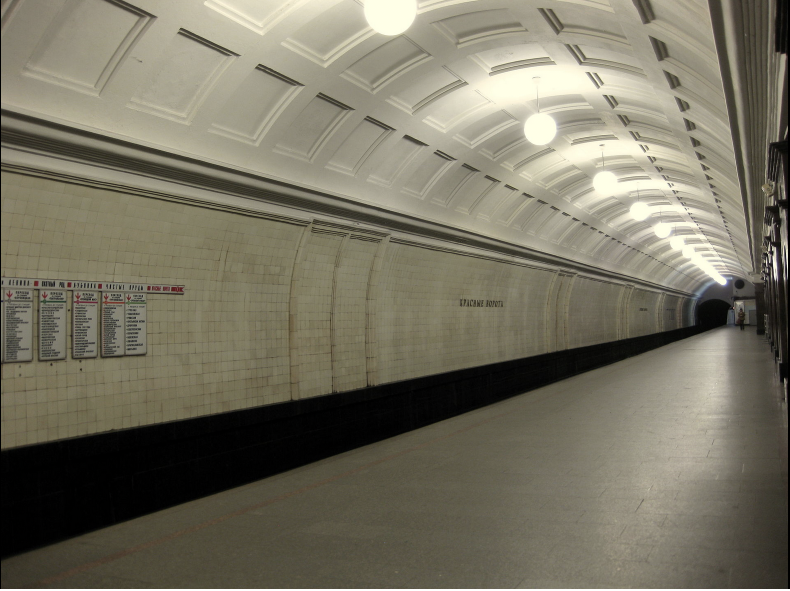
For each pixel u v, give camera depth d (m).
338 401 9.35
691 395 13.30
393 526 5.52
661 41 6.66
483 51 7.94
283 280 8.43
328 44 6.77
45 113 5.12
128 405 6.28
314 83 7.12
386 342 10.96
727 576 3.99
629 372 20.30
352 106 7.92
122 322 6.23
